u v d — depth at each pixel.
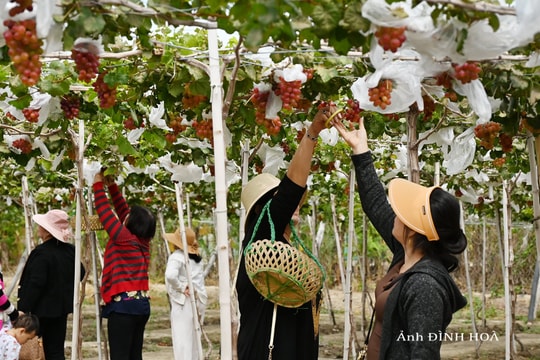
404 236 3.14
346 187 8.48
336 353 9.49
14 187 9.66
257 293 3.68
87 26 2.67
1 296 5.84
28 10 2.49
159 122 5.05
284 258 3.45
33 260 6.28
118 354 6.02
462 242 3.05
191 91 3.94
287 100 3.68
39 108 4.43
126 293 6.03
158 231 19.27
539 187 4.54
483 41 2.69
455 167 4.96
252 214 3.88
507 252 7.01
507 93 3.76
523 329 12.16
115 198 6.59
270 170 6.04
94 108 4.76
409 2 2.56
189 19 2.93
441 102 4.54
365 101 3.44
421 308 2.86
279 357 3.59
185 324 7.56
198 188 9.47
